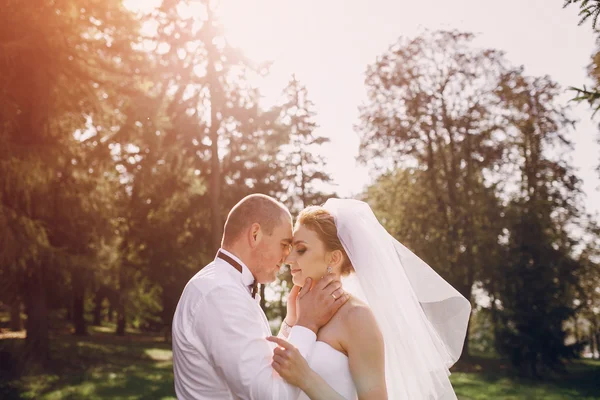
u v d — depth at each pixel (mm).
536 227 22297
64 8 11602
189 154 21234
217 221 21844
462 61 25156
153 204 23953
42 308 17719
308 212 3367
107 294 20297
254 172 23734
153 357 23734
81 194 16219
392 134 25609
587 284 25938
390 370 3193
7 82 10938
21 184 11703
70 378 16594
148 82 16453
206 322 2873
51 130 12234
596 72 7133
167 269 24875
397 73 25859
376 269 3240
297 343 2984
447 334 3512
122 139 17688
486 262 23281
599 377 21797
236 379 2797
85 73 12422
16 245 12336
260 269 3145
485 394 15898
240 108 21781
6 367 16562
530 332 21828
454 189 25453
